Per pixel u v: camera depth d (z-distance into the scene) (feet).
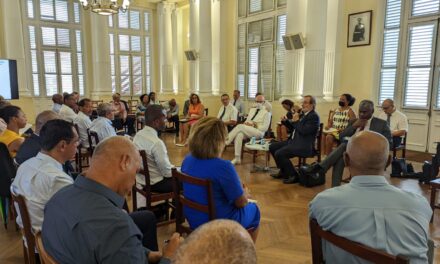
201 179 6.05
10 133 10.08
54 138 5.78
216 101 29.99
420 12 19.22
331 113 19.29
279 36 25.48
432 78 19.06
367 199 3.91
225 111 21.76
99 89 31.53
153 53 35.76
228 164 6.24
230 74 30.50
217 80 30.22
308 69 20.26
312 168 13.46
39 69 29.45
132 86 34.86
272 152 15.23
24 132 12.95
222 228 1.67
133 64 34.65
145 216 6.28
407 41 19.89
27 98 26.11
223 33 29.89
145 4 34.30
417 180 14.26
